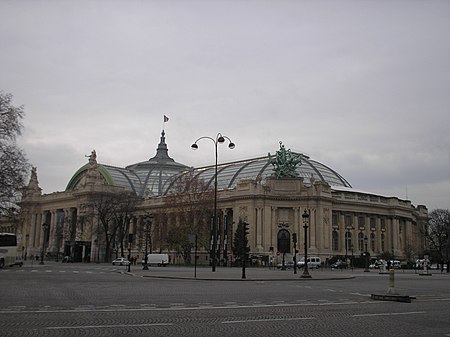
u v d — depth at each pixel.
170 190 150.50
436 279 51.00
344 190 133.75
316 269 86.38
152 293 25.59
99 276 44.41
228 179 146.25
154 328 14.12
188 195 111.56
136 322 15.17
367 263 84.94
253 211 114.56
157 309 18.47
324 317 17.03
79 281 35.75
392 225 135.12
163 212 118.69
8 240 69.81
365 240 117.38
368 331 14.22
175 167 187.25
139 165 187.25
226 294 25.78
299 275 51.38
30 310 17.50
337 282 40.44
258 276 47.38
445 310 19.72
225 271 62.41
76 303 20.02
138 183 173.12
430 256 135.50
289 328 14.61
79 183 156.00
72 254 114.00
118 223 121.50
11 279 37.34
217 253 105.50
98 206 122.06
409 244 135.38
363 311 18.92
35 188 167.62
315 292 28.33
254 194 114.75
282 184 116.81
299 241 113.81
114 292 25.81
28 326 14.05
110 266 83.81
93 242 132.25
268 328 14.55
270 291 28.50
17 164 64.88
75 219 150.12
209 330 13.98
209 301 21.91
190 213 108.56
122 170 178.62
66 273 50.25
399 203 138.25
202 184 116.88
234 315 17.23
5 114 61.12
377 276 55.84
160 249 116.69
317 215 114.81
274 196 115.50
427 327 15.11
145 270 61.88
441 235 129.12
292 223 115.56
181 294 25.27
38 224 165.12
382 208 134.50
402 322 16.08
